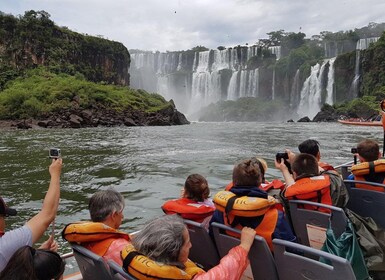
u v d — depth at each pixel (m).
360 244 3.17
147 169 13.38
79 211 8.08
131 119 54.78
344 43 112.81
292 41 131.12
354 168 4.29
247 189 2.85
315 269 2.38
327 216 3.25
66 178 11.80
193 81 102.12
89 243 2.67
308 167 3.58
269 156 16.50
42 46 81.50
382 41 72.75
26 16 83.12
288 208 3.64
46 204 2.62
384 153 5.61
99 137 29.12
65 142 24.56
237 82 97.31
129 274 2.15
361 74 75.88
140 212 7.90
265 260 2.62
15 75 72.94
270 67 96.00
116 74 97.94
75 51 87.75
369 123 45.28
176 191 9.88
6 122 46.91
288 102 93.31
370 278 3.00
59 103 55.00
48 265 1.98
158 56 116.88
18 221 7.49
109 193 2.96
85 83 64.50
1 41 77.00
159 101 71.25
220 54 110.56
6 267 1.96
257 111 88.75
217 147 20.62
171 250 2.09
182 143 23.39
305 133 32.62
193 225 3.20
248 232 2.60
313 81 82.38
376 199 4.07
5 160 15.89
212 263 3.24
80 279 3.38
